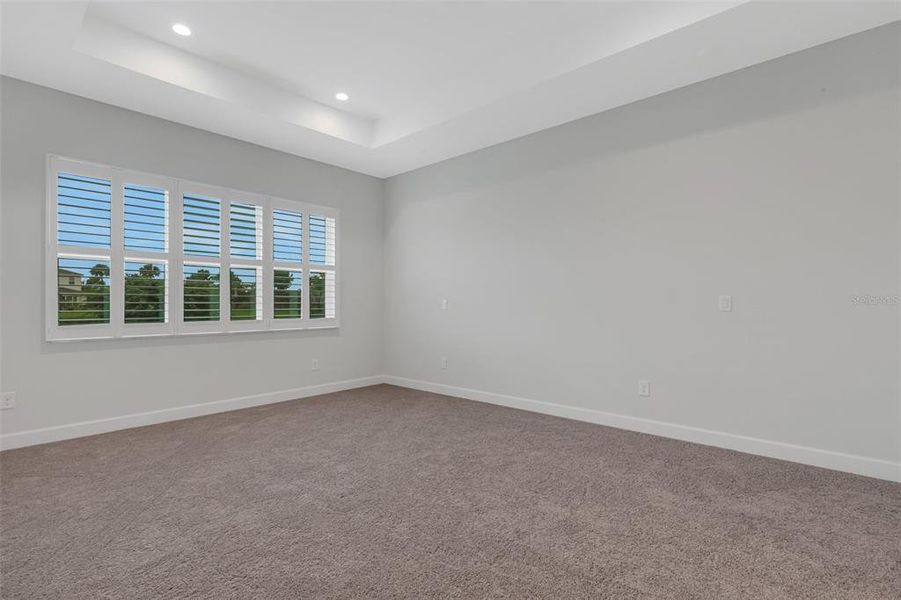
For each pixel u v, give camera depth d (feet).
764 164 10.26
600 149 12.98
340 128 14.78
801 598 5.41
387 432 12.25
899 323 8.78
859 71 9.12
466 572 5.91
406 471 9.45
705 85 11.07
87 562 6.11
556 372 14.03
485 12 9.70
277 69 12.21
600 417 13.01
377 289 19.29
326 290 17.57
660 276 11.87
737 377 10.68
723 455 10.32
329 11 9.68
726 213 10.79
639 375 12.27
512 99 11.98
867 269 9.09
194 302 13.83
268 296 15.64
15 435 10.81
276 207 15.90
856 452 9.22
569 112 12.88
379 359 19.39
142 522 7.23
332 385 17.60
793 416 9.94
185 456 10.31
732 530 6.99
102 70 10.48
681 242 11.50
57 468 9.52
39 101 11.18
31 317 11.06
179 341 13.56
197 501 8.00
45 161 11.25
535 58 11.06
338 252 17.80
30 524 7.14
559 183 13.91
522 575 5.85
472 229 16.31
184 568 5.98
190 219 13.75
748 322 10.51
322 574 5.86
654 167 11.94
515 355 15.08
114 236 12.30
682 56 9.89
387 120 15.21
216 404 14.32
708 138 11.03
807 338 9.77
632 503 7.93
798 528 7.04
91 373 11.96
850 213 9.25
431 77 12.69
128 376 12.58
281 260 16.06
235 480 8.94
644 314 12.16
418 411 14.56
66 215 11.57
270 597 5.40
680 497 8.16
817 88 9.58
